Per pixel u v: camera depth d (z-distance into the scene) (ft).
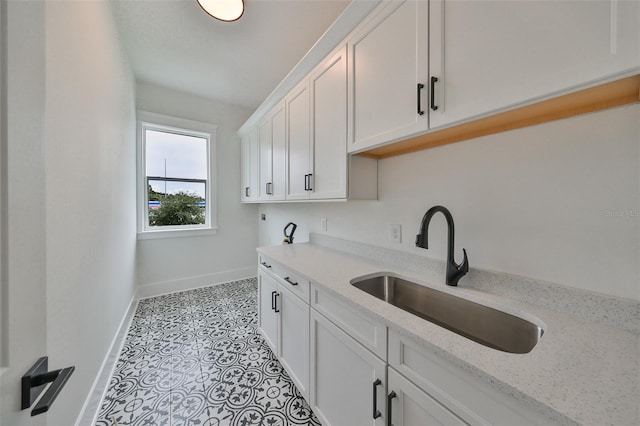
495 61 2.48
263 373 5.38
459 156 3.84
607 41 1.85
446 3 2.91
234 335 6.89
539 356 1.99
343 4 5.61
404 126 3.43
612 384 1.67
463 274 3.56
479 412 1.92
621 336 2.29
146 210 9.73
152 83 9.47
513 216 3.26
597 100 2.48
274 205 10.72
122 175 6.84
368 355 2.95
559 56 2.09
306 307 4.29
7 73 1.35
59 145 3.15
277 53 7.50
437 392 2.21
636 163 2.37
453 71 2.84
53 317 2.95
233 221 11.68
